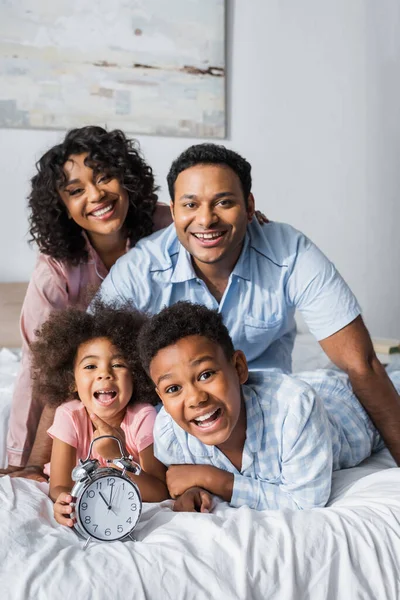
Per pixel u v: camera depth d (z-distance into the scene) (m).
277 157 3.83
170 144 3.64
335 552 1.18
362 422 1.68
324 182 3.92
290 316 1.79
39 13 3.40
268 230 1.71
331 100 3.87
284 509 1.28
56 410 1.58
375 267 4.05
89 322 1.57
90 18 3.46
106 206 1.83
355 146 3.94
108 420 1.54
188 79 3.61
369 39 3.89
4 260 3.49
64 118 3.47
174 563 1.13
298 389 1.43
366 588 1.17
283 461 1.42
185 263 1.68
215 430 1.33
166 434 1.46
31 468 1.69
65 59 3.45
